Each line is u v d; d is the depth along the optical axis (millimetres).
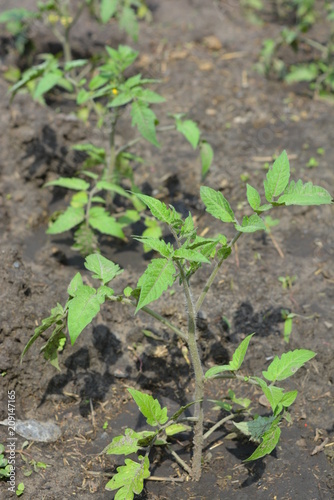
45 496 1506
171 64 2273
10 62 2268
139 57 2299
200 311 1696
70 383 1626
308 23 2383
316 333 1691
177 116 1796
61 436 1583
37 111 1969
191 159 1966
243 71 2266
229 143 1996
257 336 1691
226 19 2533
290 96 2193
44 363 1624
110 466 1552
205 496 1521
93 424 1599
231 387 1646
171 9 2566
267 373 1479
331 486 1529
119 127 2035
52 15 2213
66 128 1955
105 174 1825
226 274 1763
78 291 1438
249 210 1872
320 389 1633
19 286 1663
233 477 1541
